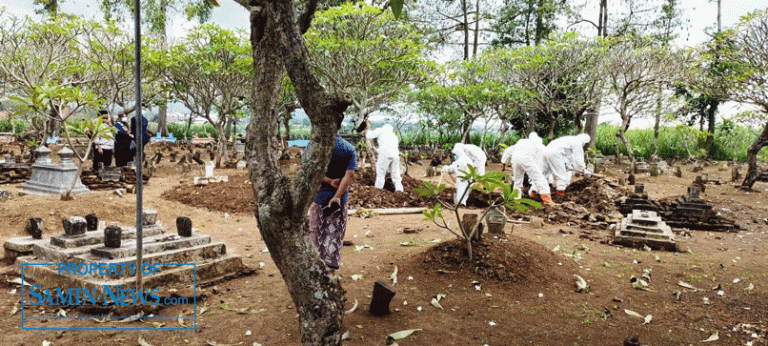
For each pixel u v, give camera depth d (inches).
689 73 642.2
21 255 197.6
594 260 238.8
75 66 613.0
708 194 502.3
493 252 199.2
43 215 281.7
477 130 1241.4
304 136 1243.8
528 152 398.6
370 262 222.4
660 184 571.8
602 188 448.5
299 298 105.2
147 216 203.3
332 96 100.3
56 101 353.1
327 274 107.7
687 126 960.3
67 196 316.8
